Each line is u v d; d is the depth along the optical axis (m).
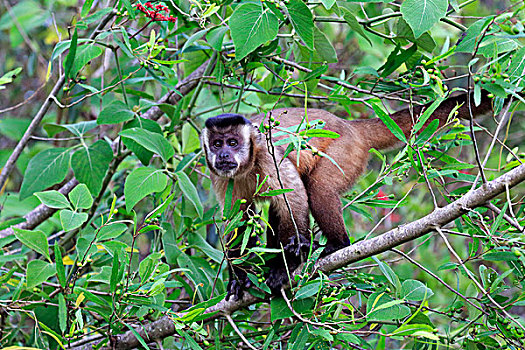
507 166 7.62
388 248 7.29
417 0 8.15
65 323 7.11
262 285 7.55
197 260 9.16
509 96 8.02
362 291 7.86
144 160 9.40
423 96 9.55
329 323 6.95
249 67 9.62
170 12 9.81
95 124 10.37
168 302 8.98
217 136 9.08
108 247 7.71
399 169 7.99
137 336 7.18
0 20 13.86
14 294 7.75
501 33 8.34
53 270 7.51
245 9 8.27
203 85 10.73
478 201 6.77
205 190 12.98
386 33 10.23
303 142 6.85
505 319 7.21
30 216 10.73
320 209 8.98
